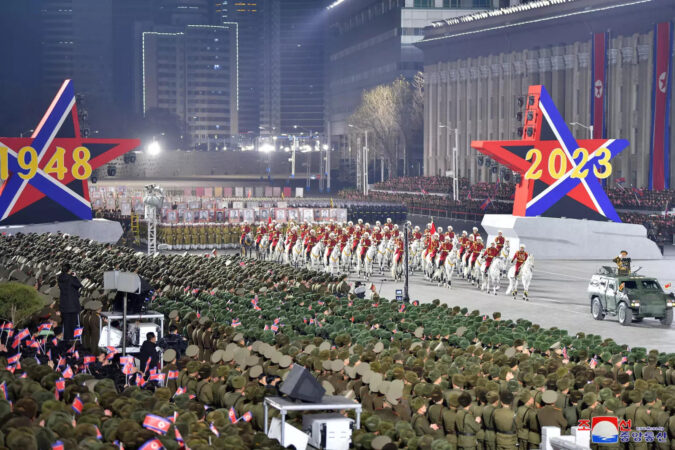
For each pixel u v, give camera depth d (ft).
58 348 128.57
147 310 137.90
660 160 482.28
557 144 314.55
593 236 322.34
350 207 469.57
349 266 286.87
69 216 315.99
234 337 111.34
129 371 106.01
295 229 303.07
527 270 226.99
